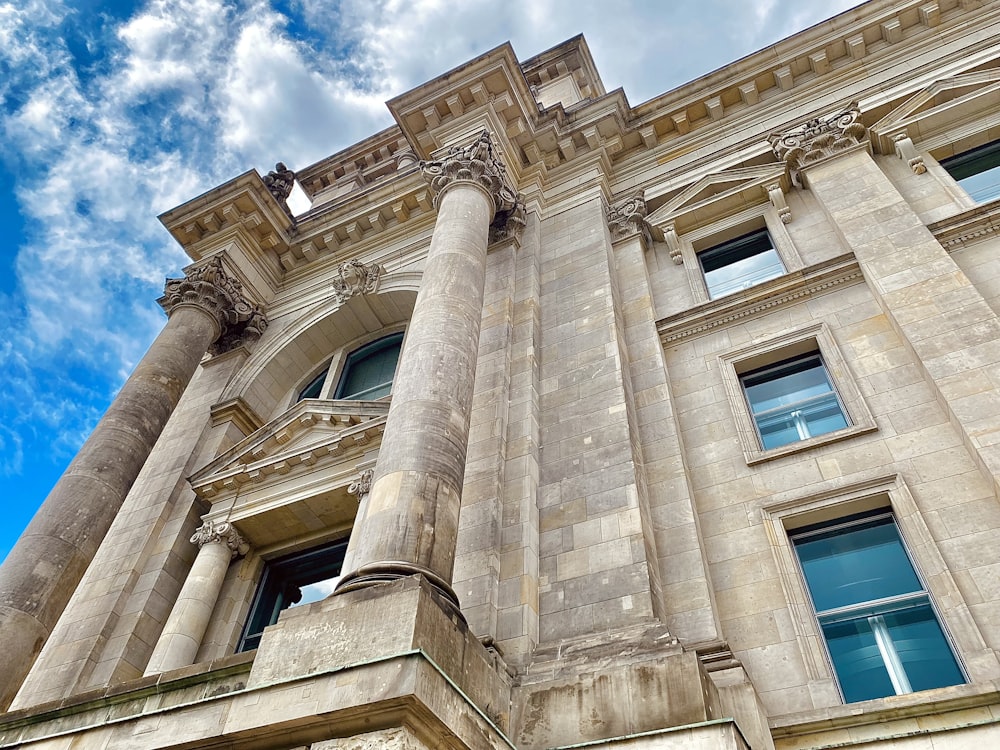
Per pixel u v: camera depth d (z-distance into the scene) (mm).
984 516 11055
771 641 11164
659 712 8977
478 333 14625
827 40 21156
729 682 10078
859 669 10656
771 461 13523
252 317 24969
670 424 14734
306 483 17953
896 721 9195
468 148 20031
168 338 22047
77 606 17406
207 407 22703
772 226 18859
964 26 20109
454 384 12680
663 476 13828
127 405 19156
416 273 23234
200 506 19531
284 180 28812
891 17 20672
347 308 24125
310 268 26562
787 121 20859
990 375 12172
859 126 19000
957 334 13078
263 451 19250
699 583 11867
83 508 16094
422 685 7113
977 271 14555
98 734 8586
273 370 24203
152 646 16891
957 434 12133
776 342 15562
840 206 17422
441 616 8867
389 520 10117
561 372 16172
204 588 17031
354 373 24000
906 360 13727
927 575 10938
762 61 21812
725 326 16656
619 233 20438
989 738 8477
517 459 14133
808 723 9547
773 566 12023
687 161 21703
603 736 9023
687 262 19312
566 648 10750
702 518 13211
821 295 15961
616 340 16188
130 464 17859
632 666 9711
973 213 15359
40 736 9922
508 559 12422
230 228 25781
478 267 16312
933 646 10438
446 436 11617
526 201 21828
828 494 12469
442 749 7312
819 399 14547
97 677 15703
